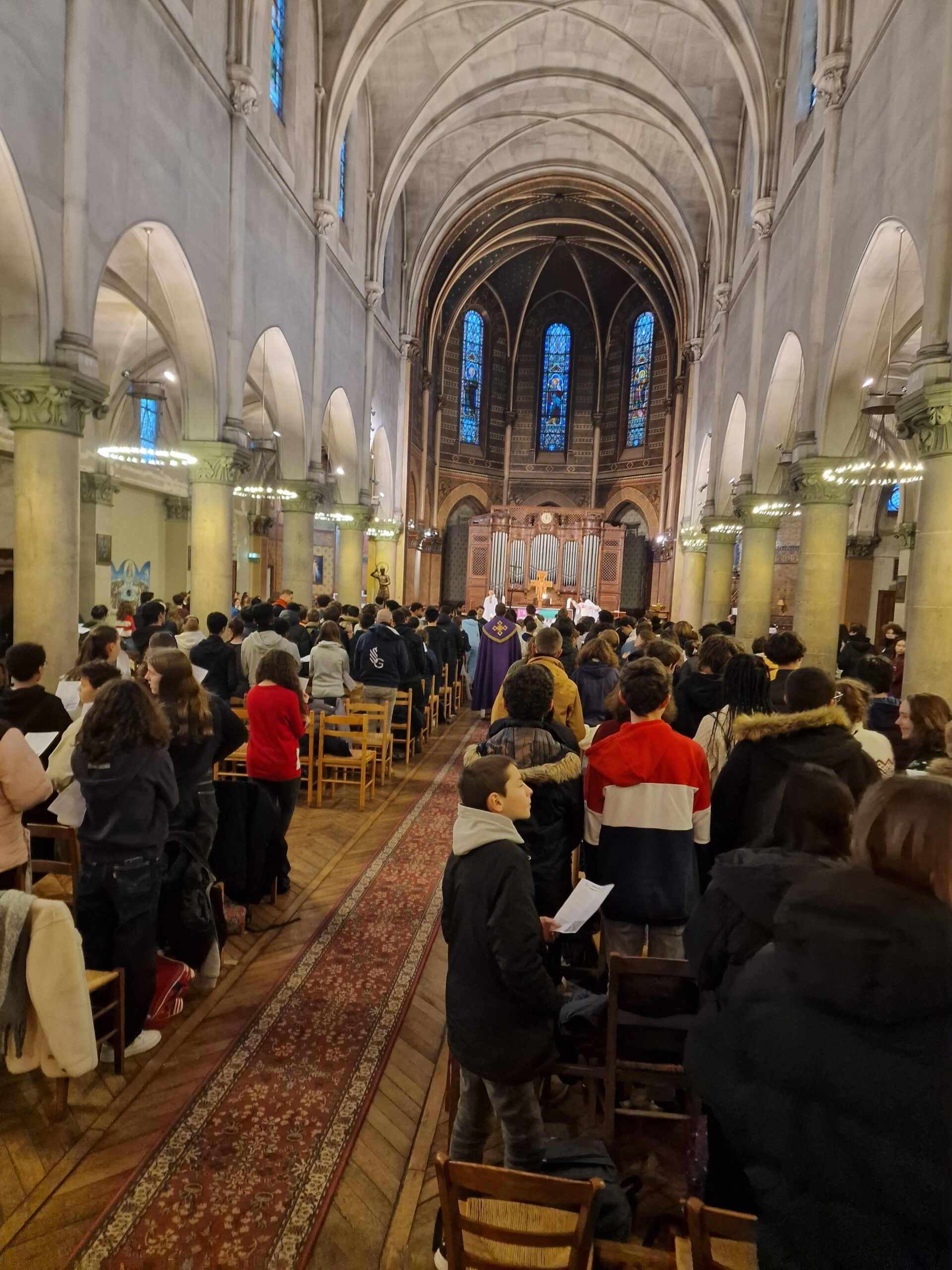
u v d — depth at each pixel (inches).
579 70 776.9
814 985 47.1
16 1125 129.3
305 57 577.0
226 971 181.5
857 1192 42.7
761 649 284.8
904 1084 43.2
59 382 293.9
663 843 126.0
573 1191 69.3
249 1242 107.7
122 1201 114.0
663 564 1214.3
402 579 1024.2
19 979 123.0
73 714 208.4
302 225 585.6
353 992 173.6
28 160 274.1
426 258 1018.7
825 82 427.5
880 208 354.0
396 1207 114.5
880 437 801.6
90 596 719.7
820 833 105.7
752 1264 68.0
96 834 140.4
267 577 1046.4
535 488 1419.8
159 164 366.0
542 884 125.3
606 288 1343.5
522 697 128.8
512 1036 96.8
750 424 623.8
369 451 820.0
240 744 176.6
